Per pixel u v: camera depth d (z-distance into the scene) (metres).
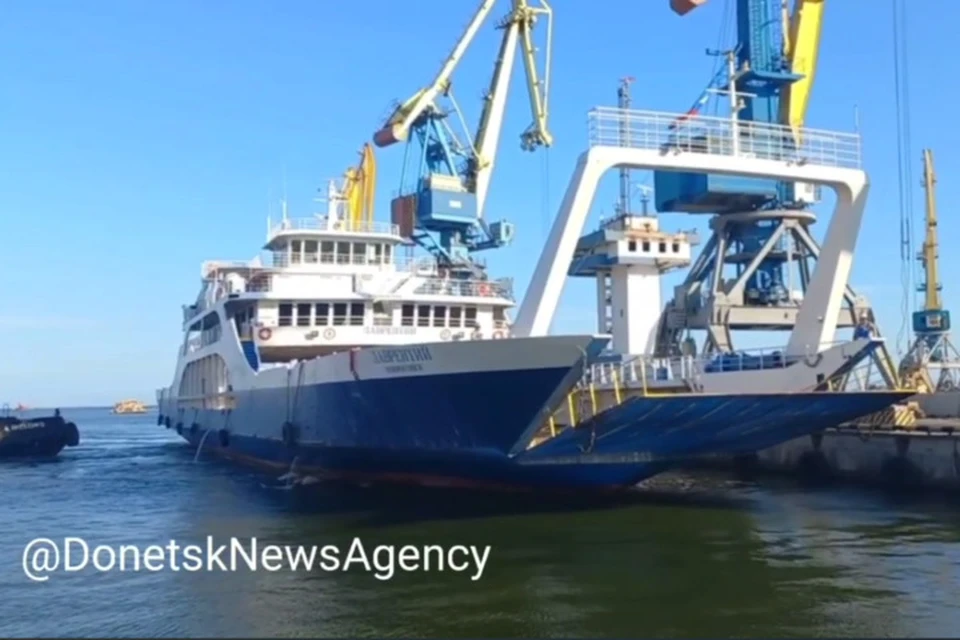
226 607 14.87
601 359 25.31
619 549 18.42
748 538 19.58
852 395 21.20
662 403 20.14
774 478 32.03
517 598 14.90
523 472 22.92
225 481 32.44
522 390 20.62
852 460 30.36
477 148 43.41
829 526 21.05
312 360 27.97
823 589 15.23
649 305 39.19
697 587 15.47
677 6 26.58
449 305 32.38
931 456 27.12
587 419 21.05
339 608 14.59
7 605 15.32
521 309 22.05
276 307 31.33
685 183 36.28
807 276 39.06
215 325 40.62
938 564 17.03
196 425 46.28
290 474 31.17
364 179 44.97
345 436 26.62
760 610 14.05
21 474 38.94
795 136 24.39
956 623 13.27
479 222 42.31
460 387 21.66
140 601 15.43
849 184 24.19
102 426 124.25
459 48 42.81
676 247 39.28
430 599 14.95
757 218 37.09
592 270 40.69
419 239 41.38
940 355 36.94
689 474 33.91
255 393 33.59
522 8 42.34
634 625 13.38
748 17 35.69
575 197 21.73
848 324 38.19
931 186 38.12
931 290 37.97
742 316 37.22
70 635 13.58
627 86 39.47
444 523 21.20
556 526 20.83
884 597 14.70
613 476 23.73
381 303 31.80
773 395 20.39
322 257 34.22
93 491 31.23
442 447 23.58
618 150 22.08
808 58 36.50
